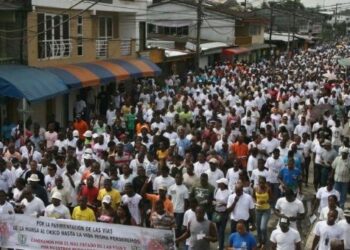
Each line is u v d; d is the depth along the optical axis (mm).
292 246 10359
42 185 13469
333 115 21469
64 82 23781
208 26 58125
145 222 12844
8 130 20062
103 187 12547
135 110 23188
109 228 10891
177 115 21016
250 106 25781
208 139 17438
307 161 18109
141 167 13352
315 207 13383
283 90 30625
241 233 10336
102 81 26781
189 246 10930
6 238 11180
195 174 13586
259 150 15891
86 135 17234
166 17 56938
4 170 13797
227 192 12633
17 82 20188
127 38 34750
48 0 24938
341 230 10688
